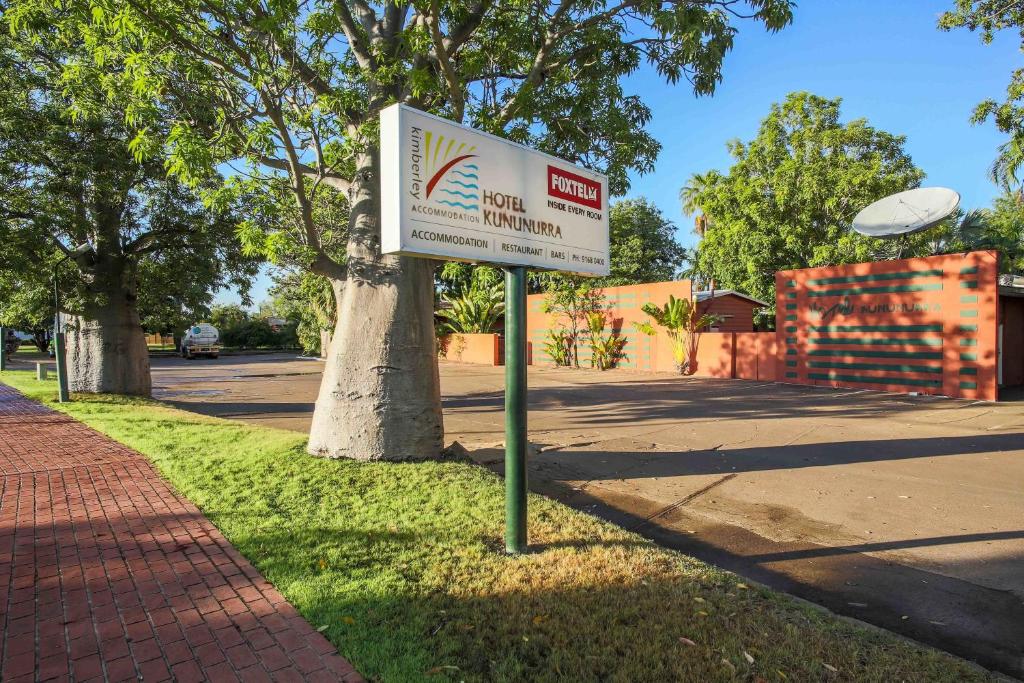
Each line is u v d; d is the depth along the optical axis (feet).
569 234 15.72
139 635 9.84
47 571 12.37
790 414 35.94
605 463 23.97
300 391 57.00
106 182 35.35
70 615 10.53
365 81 21.20
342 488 17.75
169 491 18.17
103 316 42.32
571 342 79.51
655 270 108.88
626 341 72.28
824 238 75.87
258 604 10.87
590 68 24.52
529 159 14.53
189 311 54.90
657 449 26.53
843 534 15.71
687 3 19.93
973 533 15.51
